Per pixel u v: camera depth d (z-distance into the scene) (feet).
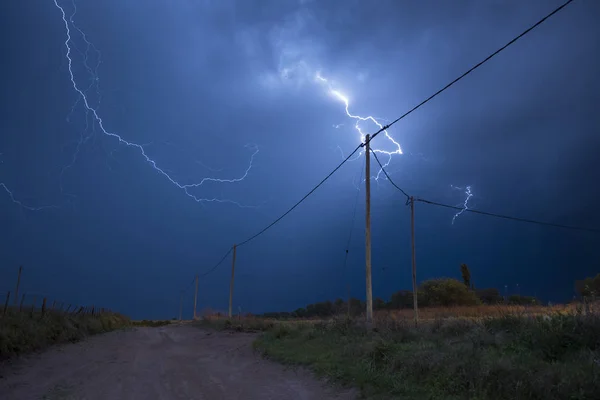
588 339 31.94
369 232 64.03
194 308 264.52
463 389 26.53
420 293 175.01
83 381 40.19
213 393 34.27
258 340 68.74
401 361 34.40
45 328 71.56
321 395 32.22
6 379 42.45
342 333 59.41
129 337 100.63
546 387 23.65
